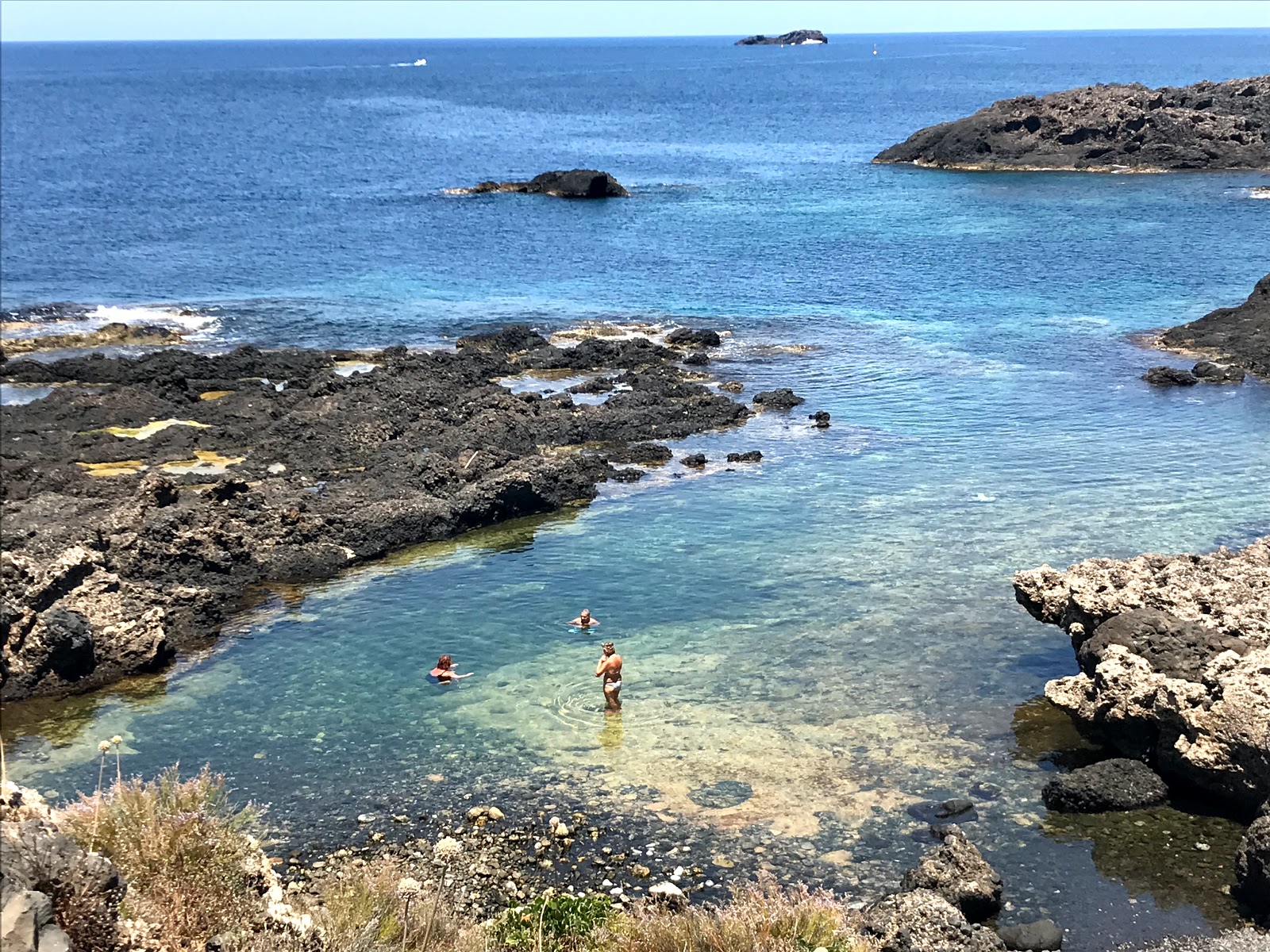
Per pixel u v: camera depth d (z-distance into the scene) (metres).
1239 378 41.44
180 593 24.66
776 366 45.09
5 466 32.19
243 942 11.60
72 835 11.93
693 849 16.44
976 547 27.50
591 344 46.41
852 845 16.45
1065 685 19.73
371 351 46.72
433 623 24.48
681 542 28.53
